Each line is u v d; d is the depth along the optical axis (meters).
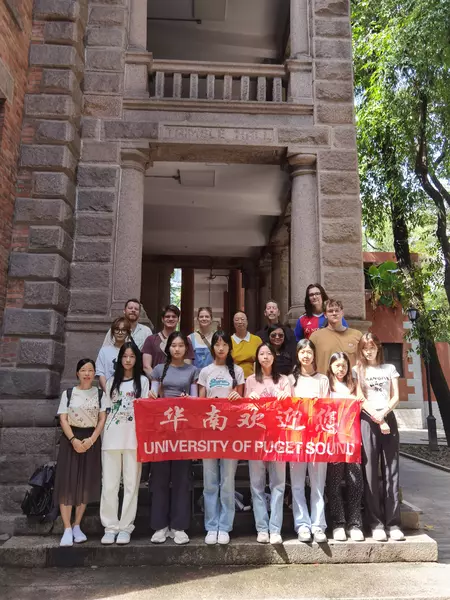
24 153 7.36
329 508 5.47
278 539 5.03
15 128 7.26
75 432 5.23
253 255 16.70
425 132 13.63
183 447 5.16
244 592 4.31
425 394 21.91
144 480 6.29
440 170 15.16
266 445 5.20
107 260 7.63
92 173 7.87
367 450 5.42
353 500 5.31
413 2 12.36
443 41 11.74
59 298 7.16
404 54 12.64
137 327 6.46
